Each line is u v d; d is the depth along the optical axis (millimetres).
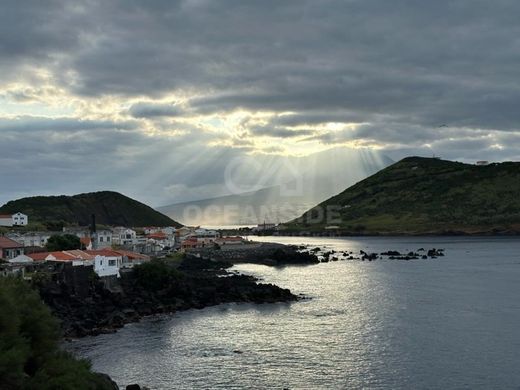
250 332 108312
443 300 140625
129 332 109000
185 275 163500
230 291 149750
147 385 77562
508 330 106312
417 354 91188
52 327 66188
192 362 88125
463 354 90875
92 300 125250
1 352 54188
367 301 141875
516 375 80438
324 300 145125
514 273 198000
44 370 58281
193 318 123000
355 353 92312
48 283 120000
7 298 58938
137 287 143375
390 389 75500
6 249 162875
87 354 92688
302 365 86125
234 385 77375
